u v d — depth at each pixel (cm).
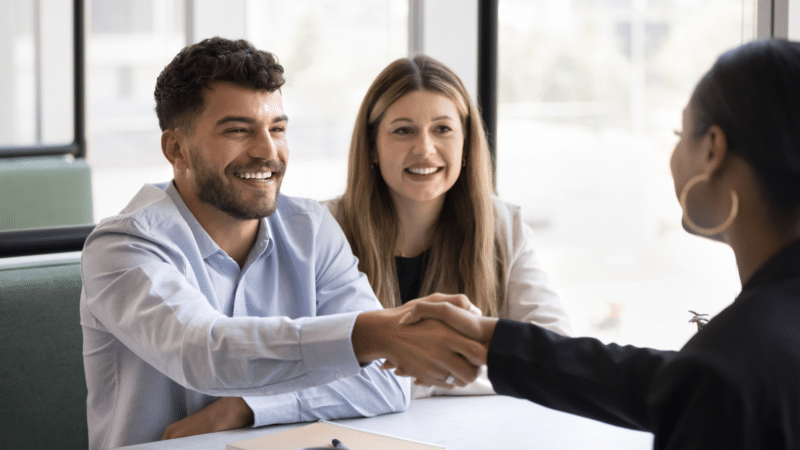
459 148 160
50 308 144
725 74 61
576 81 472
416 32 322
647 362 72
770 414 55
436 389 131
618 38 460
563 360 76
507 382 78
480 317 93
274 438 99
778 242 61
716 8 337
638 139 471
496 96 205
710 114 62
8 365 141
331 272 142
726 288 221
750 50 61
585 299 403
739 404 54
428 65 161
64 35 467
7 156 283
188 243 124
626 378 72
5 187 270
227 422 115
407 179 157
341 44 533
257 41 508
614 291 407
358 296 142
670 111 418
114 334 117
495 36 203
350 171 167
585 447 102
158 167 545
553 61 471
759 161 60
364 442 97
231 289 131
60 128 473
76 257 155
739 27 192
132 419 121
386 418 117
